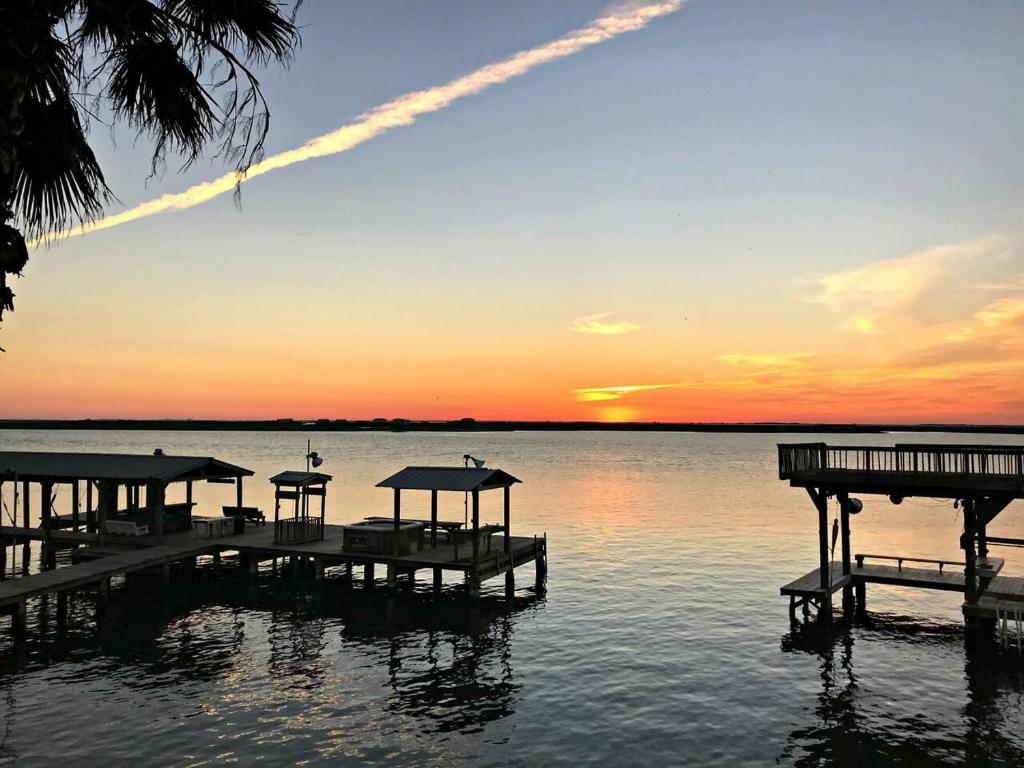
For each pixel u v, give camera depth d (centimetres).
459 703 1909
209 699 1908
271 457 16350
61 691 1947
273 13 683
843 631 2558
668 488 8506
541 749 1642
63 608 2823
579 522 5494
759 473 11462
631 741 1688
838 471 2630
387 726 1756
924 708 1881
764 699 1945
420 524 3375
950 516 6047
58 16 637
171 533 3616
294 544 3372
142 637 2461
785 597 3075
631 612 2845
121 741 1645
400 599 3044
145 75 692
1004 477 2338
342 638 2491
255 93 682
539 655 2317
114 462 3603
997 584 2705
